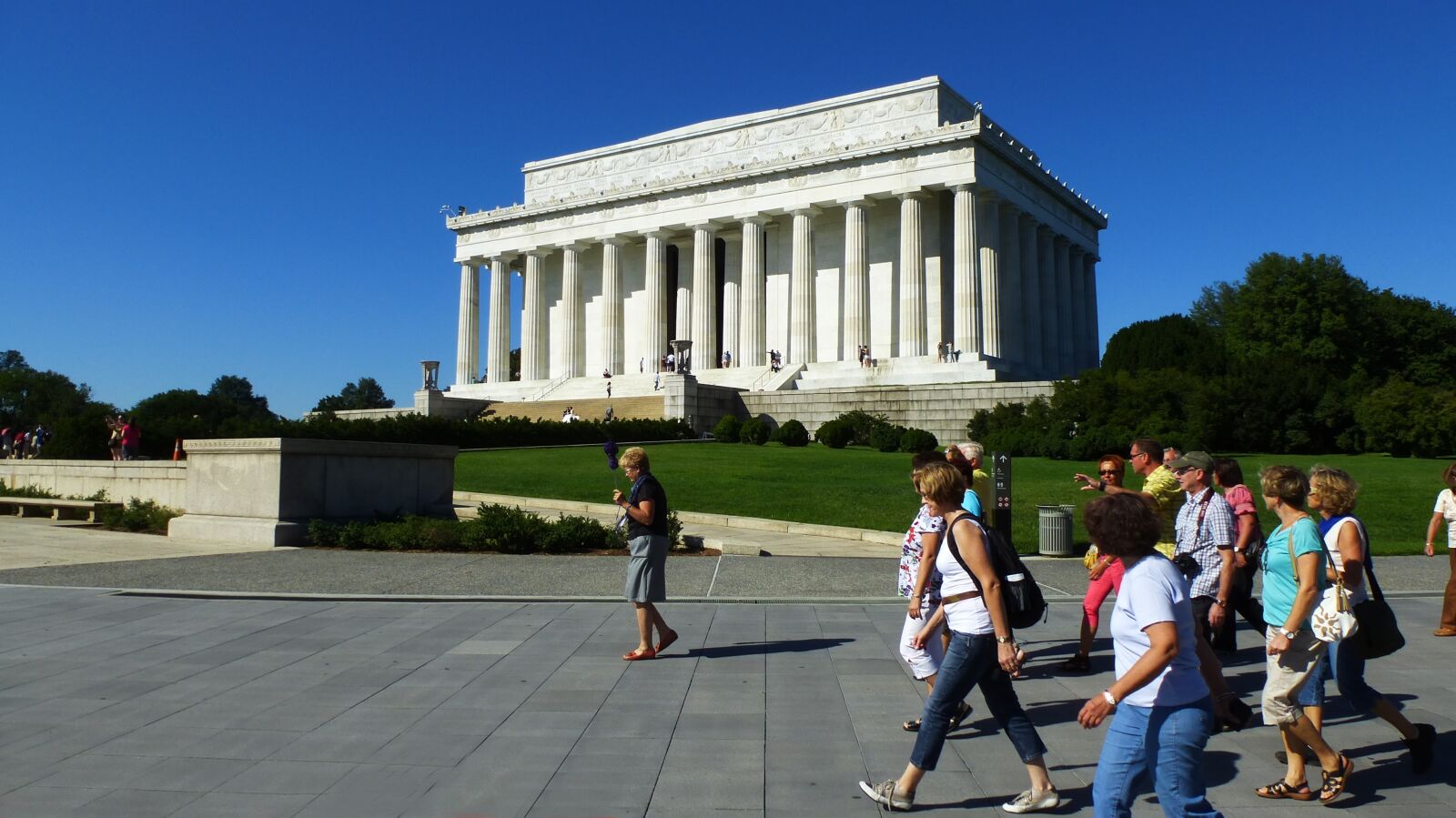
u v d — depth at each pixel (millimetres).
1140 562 5656
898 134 72562
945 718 6652
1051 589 17203
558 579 17375
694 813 6586
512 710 9094
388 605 14781
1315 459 46906
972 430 55500
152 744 8023
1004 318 70688
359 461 24188
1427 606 15648
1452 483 12930
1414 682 10492
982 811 6727
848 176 70375
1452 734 8562
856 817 6543
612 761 7656
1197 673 5602
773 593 16234
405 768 7457
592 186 87000
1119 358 66500
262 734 8297
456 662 11008
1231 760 8062
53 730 8414
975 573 6734
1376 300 78625
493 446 53250
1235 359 60625
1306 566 7000
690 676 10453
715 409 63844
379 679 10227
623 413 65438
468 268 89188
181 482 27938
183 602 14867
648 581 11227
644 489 11305
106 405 55312
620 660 11227
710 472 38219
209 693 9617
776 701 9484
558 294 87938
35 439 54688
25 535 24141
